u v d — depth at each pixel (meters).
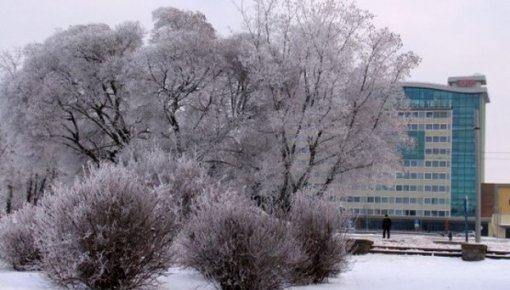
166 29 37.28
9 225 15.10
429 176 103.38
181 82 35.38
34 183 45.34
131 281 11.08
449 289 13.27
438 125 103.31
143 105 35.69
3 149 44.81
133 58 35.53
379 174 31.39
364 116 31.73
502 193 92.94
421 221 102.94
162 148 33.81
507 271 18.30
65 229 11.02
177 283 12.39
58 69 37.19
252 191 33.34
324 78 31.02
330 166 31.30
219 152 35.81
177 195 18.48
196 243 11.79
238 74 36.41
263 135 34.88
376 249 24.86
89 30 38.34
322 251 13.86
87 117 38.31
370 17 35.75
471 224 98.56
